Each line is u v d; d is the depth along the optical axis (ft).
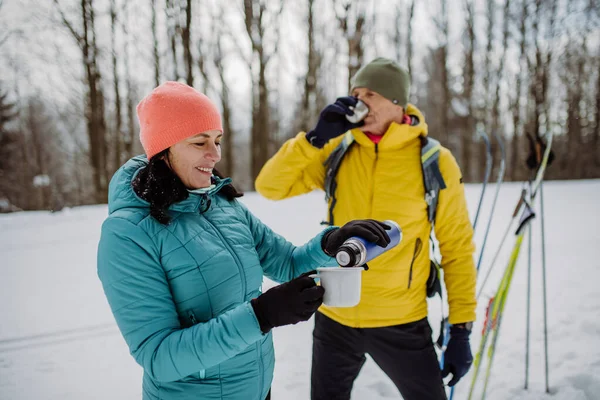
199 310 3.23
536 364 8.40
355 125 5.32
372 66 5.32
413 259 5.14
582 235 17.87
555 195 29.12
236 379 3.46
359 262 3.25
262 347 3.74
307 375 8.73
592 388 7.30
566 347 8.89
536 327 10.02
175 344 2.78
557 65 63.77
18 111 78.18
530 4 61.77
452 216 5.28
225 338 2.73
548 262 14.74
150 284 2.98
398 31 62.23
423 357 5.13
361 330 5.29
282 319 2.72
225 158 56.75
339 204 5.61
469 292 5.29
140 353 2.88
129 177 3.38
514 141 65.51
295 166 5.57
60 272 15.80
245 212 4.20
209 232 3.42
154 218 3.13
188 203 3.36
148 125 3.24
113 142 58.03
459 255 5.35
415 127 5.13
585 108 73.41
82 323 11.42
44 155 86.48
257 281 3.77
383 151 5.37
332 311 5.49
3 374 8.94
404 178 5.26
